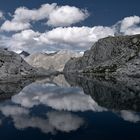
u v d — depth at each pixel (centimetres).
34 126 6081
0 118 7019
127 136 5075
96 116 7162
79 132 5478
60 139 4978
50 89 16000
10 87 16725
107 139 4894
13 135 5325
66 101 10419
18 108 8688
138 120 6500
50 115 7438
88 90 14650
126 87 14288
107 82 19150
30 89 15812
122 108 8188
